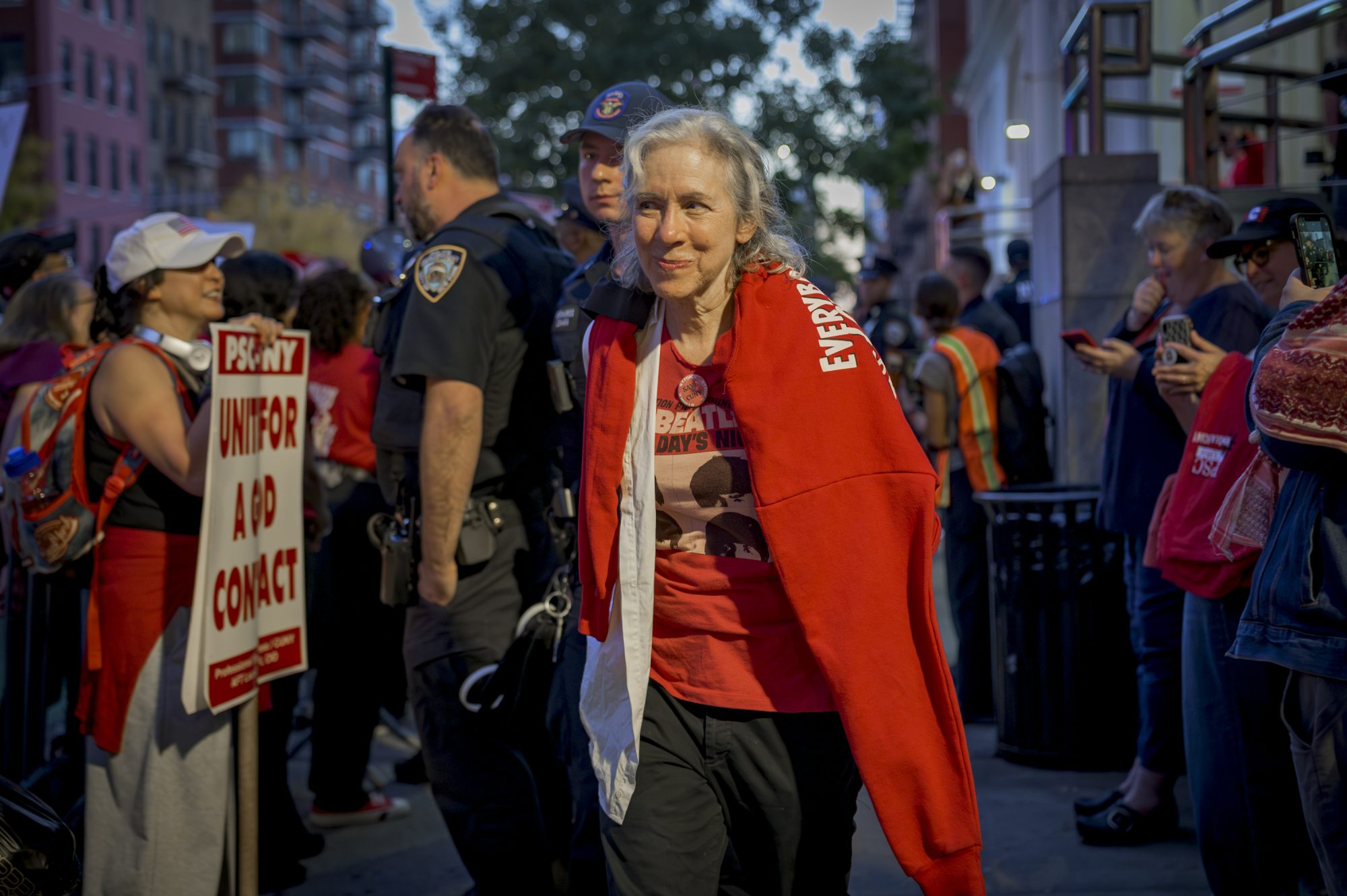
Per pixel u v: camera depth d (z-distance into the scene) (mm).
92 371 3338
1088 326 6039
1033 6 18328
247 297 4379
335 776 4719
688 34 20906
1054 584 4887
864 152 21906
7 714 4227
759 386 2285
